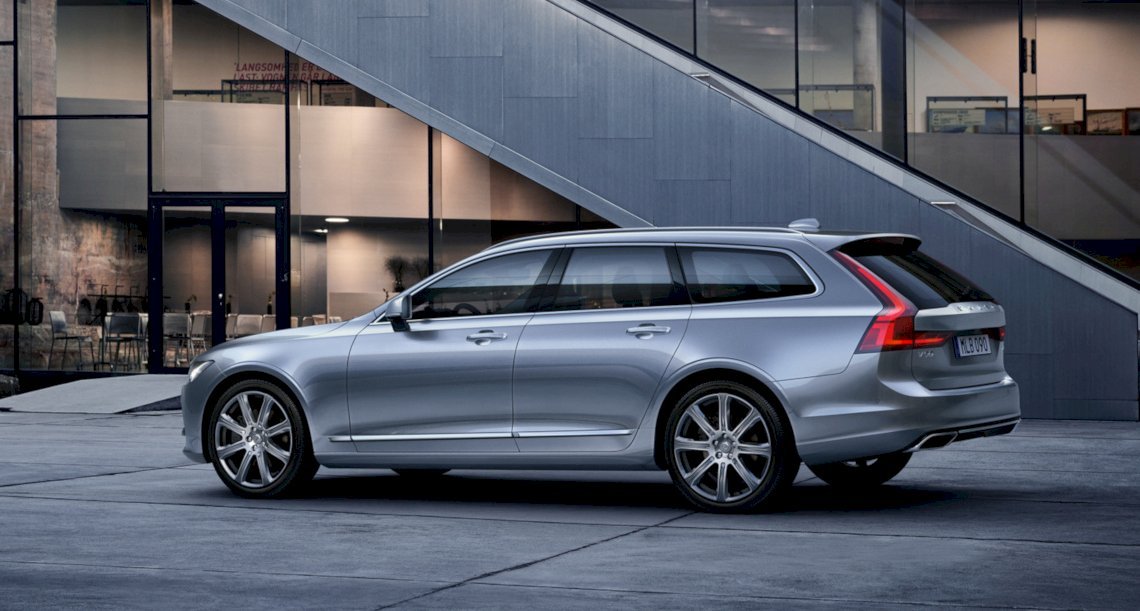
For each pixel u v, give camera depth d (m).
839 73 20.45
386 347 9.16
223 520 8.30
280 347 9.45
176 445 13.48
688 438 8.52
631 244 8.84
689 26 20.69
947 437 8.19
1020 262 16.25
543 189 20.88
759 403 8.27
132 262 22.16
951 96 21.11
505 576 6.43
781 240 8.54
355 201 21.50
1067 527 7.87
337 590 6.12
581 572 6.53
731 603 5.80
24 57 22.44
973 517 8.28
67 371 22.31
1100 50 23.38
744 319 8.40
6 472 11.00
